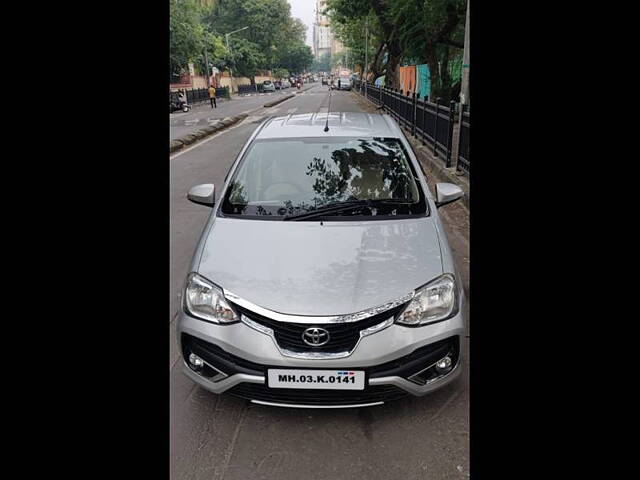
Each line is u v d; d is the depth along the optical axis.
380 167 3.15
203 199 3.14
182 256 4.74
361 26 37.84
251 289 2.27
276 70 83.50
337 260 2.41
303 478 2.06
